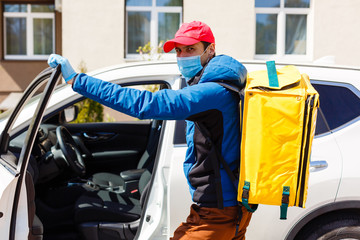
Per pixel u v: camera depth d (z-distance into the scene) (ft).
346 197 8.21
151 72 8.92
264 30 32.01
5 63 35.53
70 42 30.42
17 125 8.39
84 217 9.39
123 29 30.60
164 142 8.39
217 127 6.20
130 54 32.09
